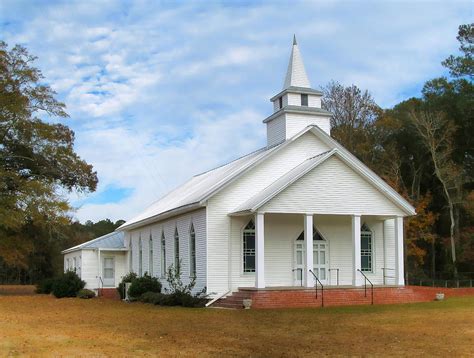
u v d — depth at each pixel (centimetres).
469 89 5769
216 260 3062
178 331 1745
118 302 3516
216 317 2225
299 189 2923
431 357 1227
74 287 4284
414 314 2181
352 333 1644
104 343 1480
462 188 5797
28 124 4447
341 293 2844
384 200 3103
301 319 2084
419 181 6131
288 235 3238
